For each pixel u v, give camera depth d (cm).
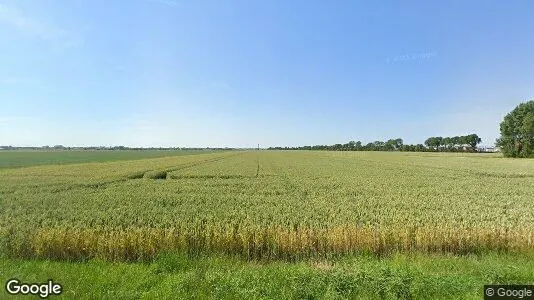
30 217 1695
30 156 11938
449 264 936
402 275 786
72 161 8638
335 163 7038
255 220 1620
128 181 3556
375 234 1184
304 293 714
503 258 1029
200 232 1264
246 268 910
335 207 2012
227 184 3275
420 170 5028
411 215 1742
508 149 9575
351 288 736
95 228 1428
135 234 1154
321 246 1140
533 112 8994
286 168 5506
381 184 3288
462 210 1922
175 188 2958
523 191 2798
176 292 718
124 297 697
